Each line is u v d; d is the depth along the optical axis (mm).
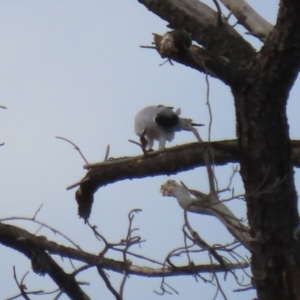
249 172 12078
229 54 12969
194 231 11414
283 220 11914
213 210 11492
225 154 15141
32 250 14734
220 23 13367
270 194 11867
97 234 12664
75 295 14781
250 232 12125
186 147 12391
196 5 13562
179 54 11992
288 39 11266
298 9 10977
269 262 11883
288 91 11820
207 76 11547
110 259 14188
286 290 11797
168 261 11766
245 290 11875
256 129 11938
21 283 12891
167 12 13766
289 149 12133
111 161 13266
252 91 11852
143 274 13938
